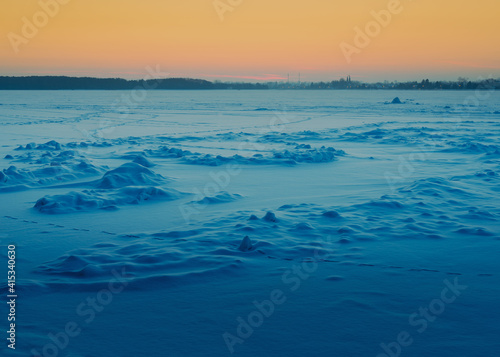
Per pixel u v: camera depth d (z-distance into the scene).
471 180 9.78
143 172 9.91
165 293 3.92
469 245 5.29
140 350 2.96
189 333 3.20
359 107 59.12
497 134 22.19
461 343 3.04
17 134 23.11
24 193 8.74
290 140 20.59
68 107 57.34
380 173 11.20
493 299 3.76
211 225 6.20
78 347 2.98
